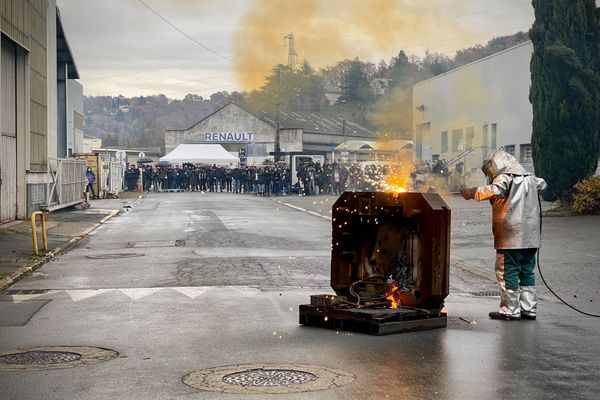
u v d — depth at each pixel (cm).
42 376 766
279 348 891
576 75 2884
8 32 2730
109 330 1009
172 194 5841
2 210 2781
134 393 704
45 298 1284
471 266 1711
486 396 687
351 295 1059
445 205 1024
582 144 2892
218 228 2708
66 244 2155
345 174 5631
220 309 1166
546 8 2967
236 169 6247
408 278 1042
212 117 8338
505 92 4494
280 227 2759
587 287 1399
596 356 848
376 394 695
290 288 1380
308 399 681
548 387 717
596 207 2798
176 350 884
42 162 3256
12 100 2900
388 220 1055
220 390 711
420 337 954
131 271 1628
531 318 1087
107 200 4834
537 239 1080
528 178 1081
